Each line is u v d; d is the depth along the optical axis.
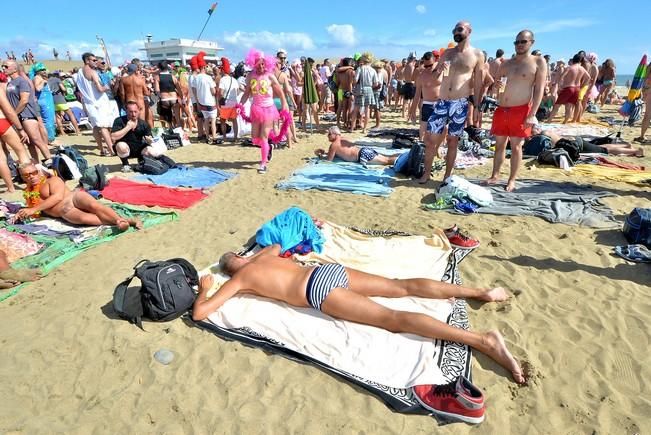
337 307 3.24
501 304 3.58
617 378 2.80
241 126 11.66
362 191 6.68
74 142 11.62
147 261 3.75
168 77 11.15
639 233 4.54
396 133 11.09
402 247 4.57
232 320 3.44
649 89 9.55
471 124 11.05
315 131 12.55
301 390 2.79
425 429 2.48
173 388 2.87
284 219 4.64
